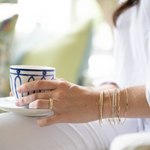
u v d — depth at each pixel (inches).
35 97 21.6
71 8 77.9
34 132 22.1
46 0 73.5
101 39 84.4
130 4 32.5
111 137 27.5
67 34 61.8
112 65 80.4
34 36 61.3
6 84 52.2
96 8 75.8
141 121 29.5
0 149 20.9
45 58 56.4
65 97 21.5
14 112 22.7
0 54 53.4
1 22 55.3
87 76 63.8
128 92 22.8
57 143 22.9
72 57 58.1
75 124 25.4
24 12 67.1
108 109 22.3
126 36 34.1
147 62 29.5
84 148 24.7
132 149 11.9
